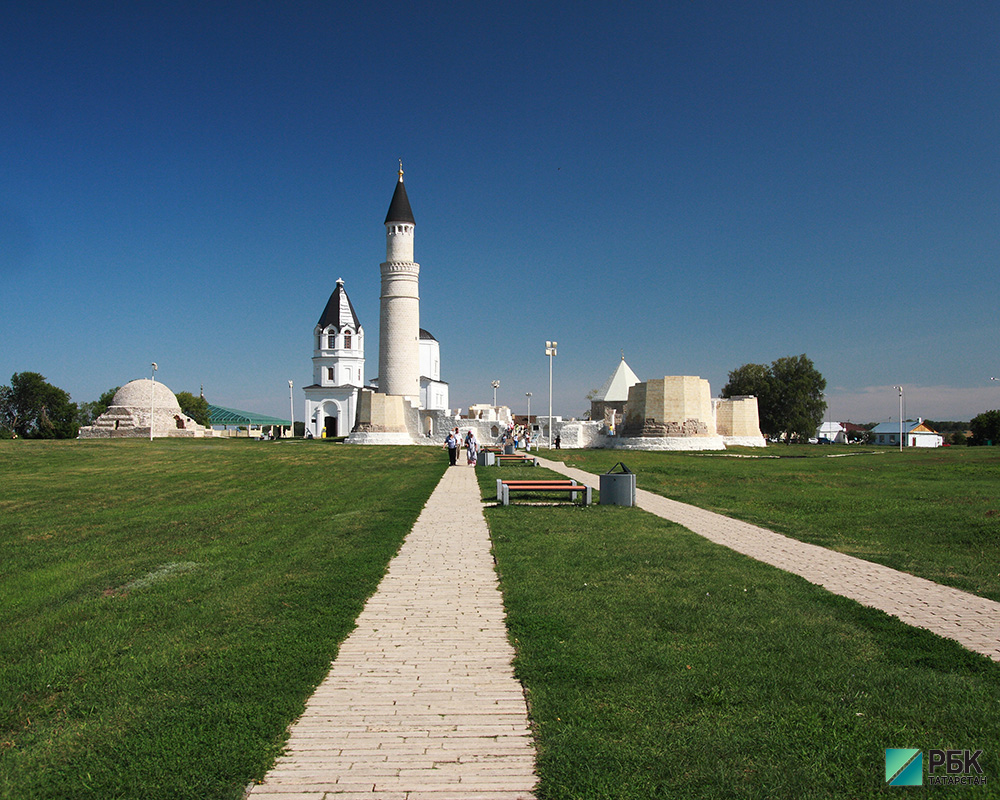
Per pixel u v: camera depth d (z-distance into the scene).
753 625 8.88
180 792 5.30
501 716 6.61
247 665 7.66
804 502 22.48
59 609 10.22
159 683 7.22
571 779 5.49
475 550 13.94
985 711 6.45
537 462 39.19
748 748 5.87
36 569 13.51
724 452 55.19
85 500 24.75
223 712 6.52
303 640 8.45
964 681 7.14
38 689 7.20
